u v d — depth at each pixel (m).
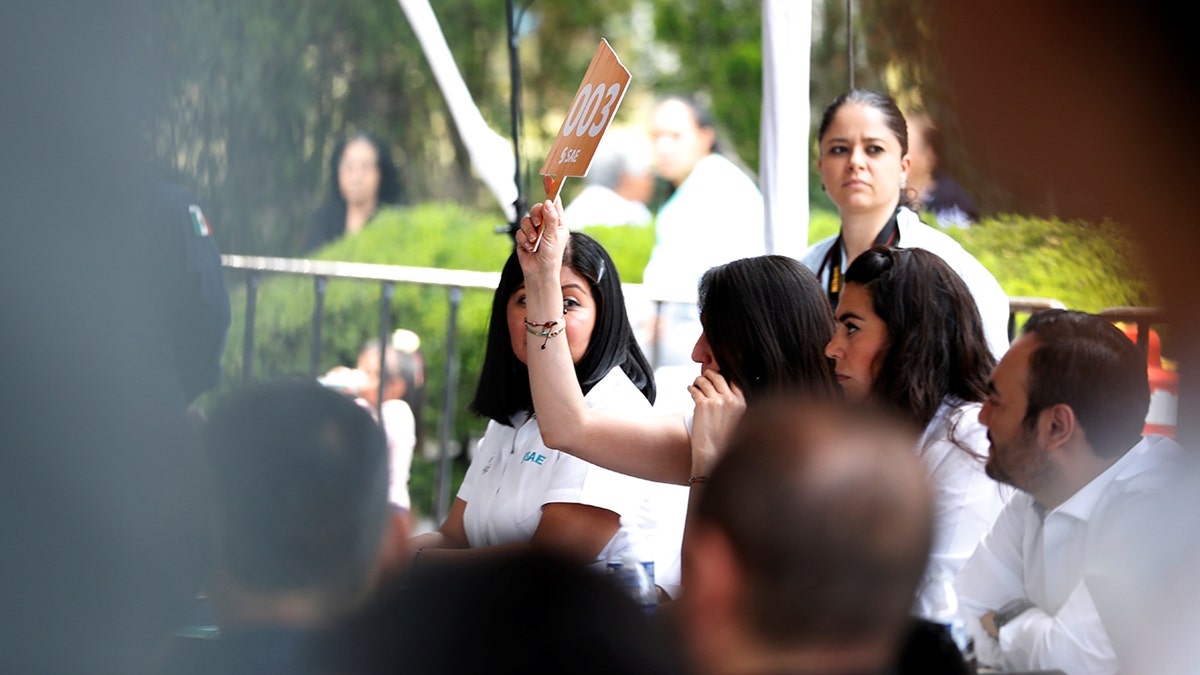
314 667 2.71
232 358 12.70
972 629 5.31
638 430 5.54
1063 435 4.79
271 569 2.86
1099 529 4.75
